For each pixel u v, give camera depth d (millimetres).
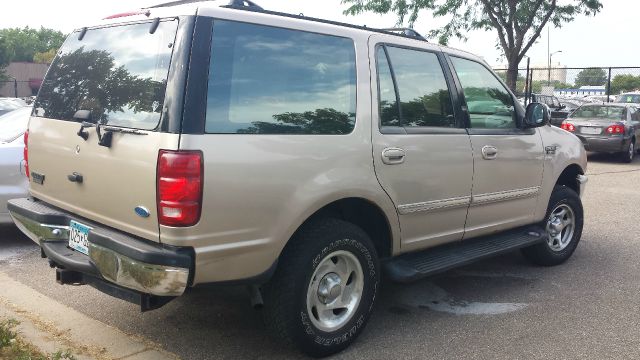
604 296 5203
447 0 20891
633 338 4316
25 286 5121
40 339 4023
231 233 3352
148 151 3264
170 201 3174
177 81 3258
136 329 4301
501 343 4207
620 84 28734
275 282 3672
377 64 4234
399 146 4199
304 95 3742
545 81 32281
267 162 3451
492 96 5180
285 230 3551
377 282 4172
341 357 3963
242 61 3480
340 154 3826
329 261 3918
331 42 3973
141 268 3211
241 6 3615
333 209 4145
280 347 4066
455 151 4621
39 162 4273
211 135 3268
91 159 3666
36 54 86375
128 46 3689
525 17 20141
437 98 4645
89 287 5148
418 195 4367
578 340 4273
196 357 3902
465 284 5504
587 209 9062
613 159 16359
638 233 7539
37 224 4047
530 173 5445
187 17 3359
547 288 5406
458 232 4844
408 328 4457
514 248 5184
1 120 6828
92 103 3807
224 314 4609
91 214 3738
